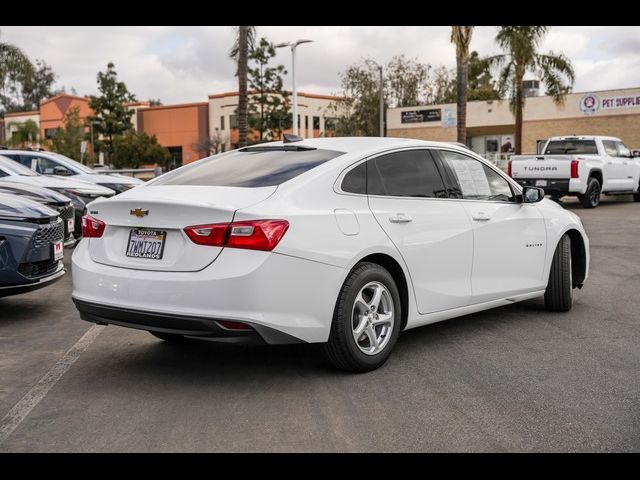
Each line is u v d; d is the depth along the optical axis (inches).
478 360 191.0
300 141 208.7
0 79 1095.6
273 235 157.9
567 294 248.1
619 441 134.0
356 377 176.4
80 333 228.8
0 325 241.0
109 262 174.9
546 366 184.9
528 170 717.3
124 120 2501.2
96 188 461.4
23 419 148.8
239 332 156.1
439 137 1953.7
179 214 162.7
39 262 247.3
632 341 210.7
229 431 141.0
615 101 1676.9
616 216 636.7
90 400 160.9
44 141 2775.6
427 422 144.9
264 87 2087.8
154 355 200.2
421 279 194.9
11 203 245.8
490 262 219.5
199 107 2701.8
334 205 175.5
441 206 204.7
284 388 168.1
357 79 2068.2
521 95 1256.8
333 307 168.9
